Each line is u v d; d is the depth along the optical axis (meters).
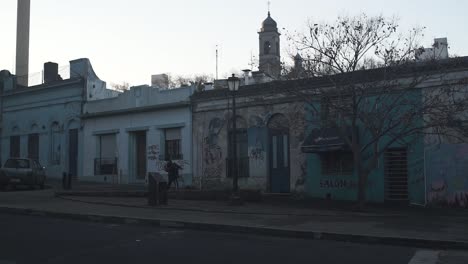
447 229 12.99
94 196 21.42
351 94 18.09
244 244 10.94
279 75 19.94
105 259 9.05
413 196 20.11
